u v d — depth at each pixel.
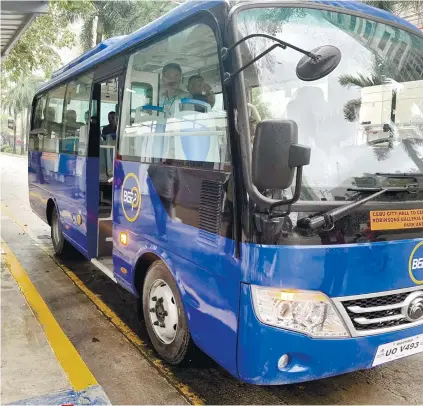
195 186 2.85
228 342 2.57
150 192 3.45
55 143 6.30
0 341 3.70
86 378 3.21
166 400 3.01
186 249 2.96
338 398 3.07
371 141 2.84
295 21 2.70
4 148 47.53
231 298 2.51
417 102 3.07
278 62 2.61
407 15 10.22
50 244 7.32
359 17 2.92
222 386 3.19
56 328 4.03
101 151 5.16
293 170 2.13
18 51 16.83
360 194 2.52
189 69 3.01
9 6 5.46
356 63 2.88
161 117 3.35
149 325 3.61
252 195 2.31
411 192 2.65
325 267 2.39
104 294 5.02
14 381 3.11
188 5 2.97
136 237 3.71
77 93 5.40
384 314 2.62
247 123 2.44
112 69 4.33
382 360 2.65
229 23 2.51
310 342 2.43
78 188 5.25
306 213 2.36
